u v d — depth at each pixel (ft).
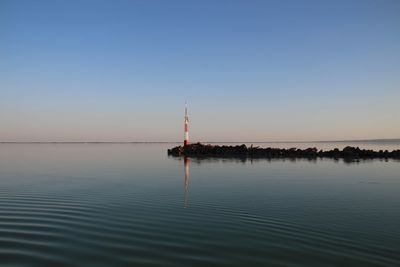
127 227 65.51
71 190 112.16
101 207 84.58
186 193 106.83
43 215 75.10
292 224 68.90
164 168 198.70
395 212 80.64
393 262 48.57
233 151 323.78
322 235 61.21
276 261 48.75
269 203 91.09
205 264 47.42
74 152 454.81
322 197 100.83
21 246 53.67
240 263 47.83
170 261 48.26
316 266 47.01
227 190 113.39
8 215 74.79
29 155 360.89
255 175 160.45
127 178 147.02
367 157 289.94
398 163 234.58
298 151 308.40
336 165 219.41
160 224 68.03
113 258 49.06
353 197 100.78
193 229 64.59
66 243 55.36
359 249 53.93
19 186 120.98
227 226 66.95
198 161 258.98
